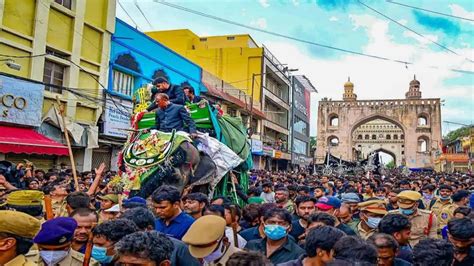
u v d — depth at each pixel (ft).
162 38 108.99
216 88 82.64
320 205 17.11
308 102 158.30
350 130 179.01
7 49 38.73
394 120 174.70
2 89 36.88
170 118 19.85
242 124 26.55
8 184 20.22
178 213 13.25
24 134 38.27
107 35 50.62
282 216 12.68
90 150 47.50
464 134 200.13
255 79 106.63
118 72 53.78
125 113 52.49
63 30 44.88
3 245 7.95
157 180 17.19
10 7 39.04
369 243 9.46
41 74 41.65
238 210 15.92
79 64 46.50
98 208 18.57
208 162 19.49
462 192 23.09
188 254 10.74
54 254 9.57
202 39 117.70
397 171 124.57
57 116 42.42
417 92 205.46
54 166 43.62
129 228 10.24
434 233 17.70
